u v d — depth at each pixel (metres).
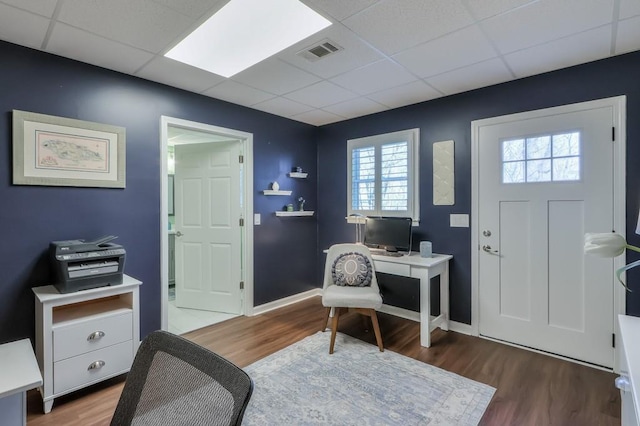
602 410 1.93
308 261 4.31
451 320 3.19
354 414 1.90
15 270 2.18
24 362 1.67
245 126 3.54
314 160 4.37
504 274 2.87
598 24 1.92
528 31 2.00
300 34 2.07
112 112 2.58
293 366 2.45
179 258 3.87
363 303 2.67
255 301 3.67
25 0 1.68
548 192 2.63
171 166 4.94
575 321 2.53
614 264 2.37
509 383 2.22
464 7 1.76
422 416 1.88
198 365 0.78
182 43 2.19
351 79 2.77
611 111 2.35
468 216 3.08
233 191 3.64
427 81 2.82
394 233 3.31
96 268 2.15
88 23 1.91
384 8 1.77
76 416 1.91
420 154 3.40
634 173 2.28
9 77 2.13
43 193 2.28
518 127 2.77
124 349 2.23
